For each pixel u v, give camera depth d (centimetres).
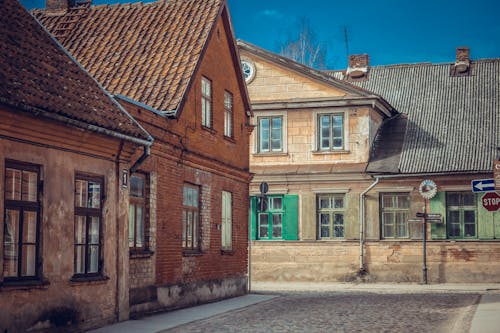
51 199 1371
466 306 2078
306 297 2488
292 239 3481
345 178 3428
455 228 3312
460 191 3309
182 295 2011
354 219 3416
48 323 1347
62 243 1400
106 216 1555
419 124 3594
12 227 1280
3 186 1238
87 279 1475
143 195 1817
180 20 2252
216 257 2281
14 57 1405
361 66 3997
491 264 3247
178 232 1989
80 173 1474
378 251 3375
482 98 3656
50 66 1516
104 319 1542
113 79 2056
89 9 2394
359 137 3472
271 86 3628
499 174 1680
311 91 3566
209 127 2242
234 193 2477
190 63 2064
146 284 1802
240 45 3659
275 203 3541
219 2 2284
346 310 1947
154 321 1650
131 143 1617
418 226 3341
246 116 2609
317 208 3475
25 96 1269
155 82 2020
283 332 1460
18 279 1288
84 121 1396
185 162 2042
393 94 3809
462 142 3431
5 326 1227
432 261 3303
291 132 3566
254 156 3600
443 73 3862
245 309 1991
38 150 1339
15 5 1614
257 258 3509
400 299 2377
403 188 3359
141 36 2217
